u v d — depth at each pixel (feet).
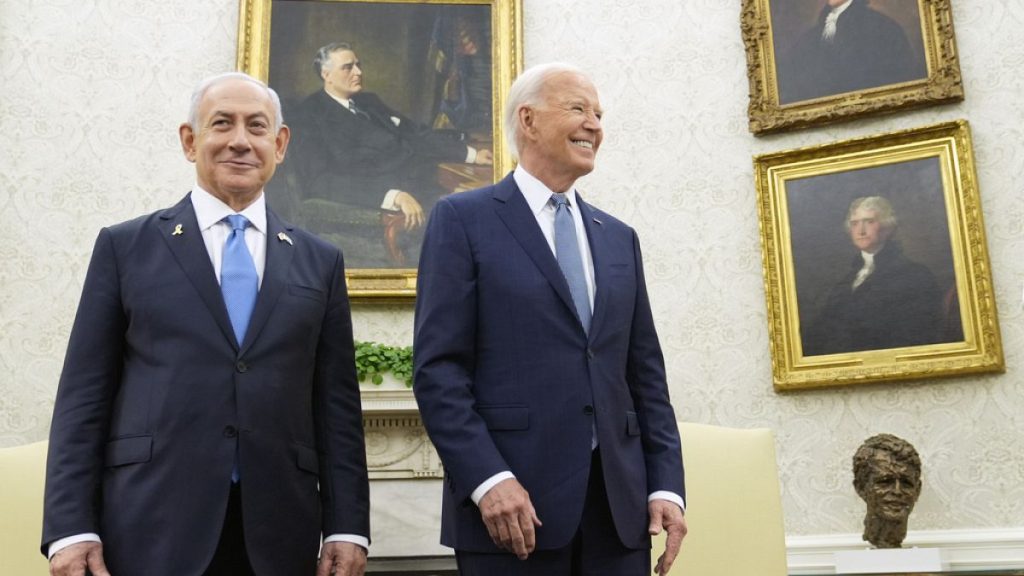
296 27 16.65
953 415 13.79
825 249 14.85
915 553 12.43
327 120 16.29
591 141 8.07
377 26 16.80
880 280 14.48
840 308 14.57
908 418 13.99
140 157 15.98
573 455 7.05
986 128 14.49
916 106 14.82
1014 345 13.70
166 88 16.33
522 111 8.16
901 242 14.49
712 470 10.32
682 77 16.29
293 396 7.36
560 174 8.02
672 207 15.76
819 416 14.42
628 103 16.31
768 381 14.76
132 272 7.43
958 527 13.42
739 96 16.02
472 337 7.41
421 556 13.88
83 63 16.22
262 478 7.00
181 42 16.58
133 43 16.44
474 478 6.72
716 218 15.60
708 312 15.24
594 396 7.25
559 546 6.81
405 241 15.85
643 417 7.92
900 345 14.16
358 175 16.10
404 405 13.89
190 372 7.03
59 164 15.75
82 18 16.40
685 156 15.94
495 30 16.81
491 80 16.63
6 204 15.47
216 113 7.89
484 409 7.20
